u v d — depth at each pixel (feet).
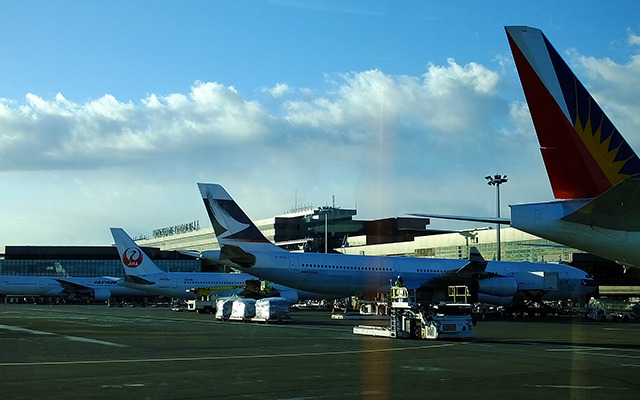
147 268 256.11
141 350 79.05
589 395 46.93
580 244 67.31
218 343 90.43
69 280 334.85
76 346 84.17
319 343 91.66
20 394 45.57
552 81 67.26
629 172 66.80
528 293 207.10
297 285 178.29
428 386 50.57
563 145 67.51
